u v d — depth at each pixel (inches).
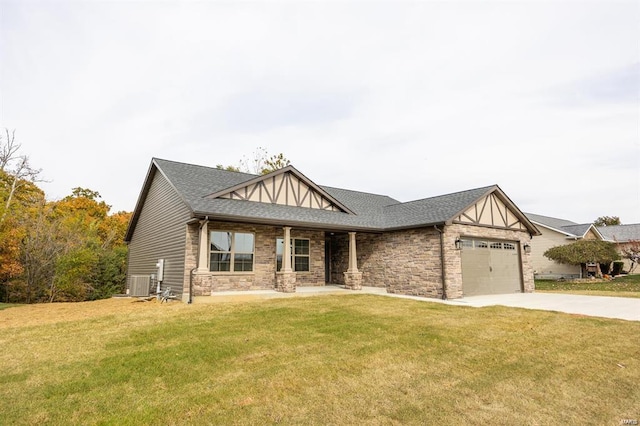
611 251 908.0
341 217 588.7
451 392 157.9
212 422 129.8
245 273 504.1
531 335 265.1
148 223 649.6
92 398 150.7
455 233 521.0
